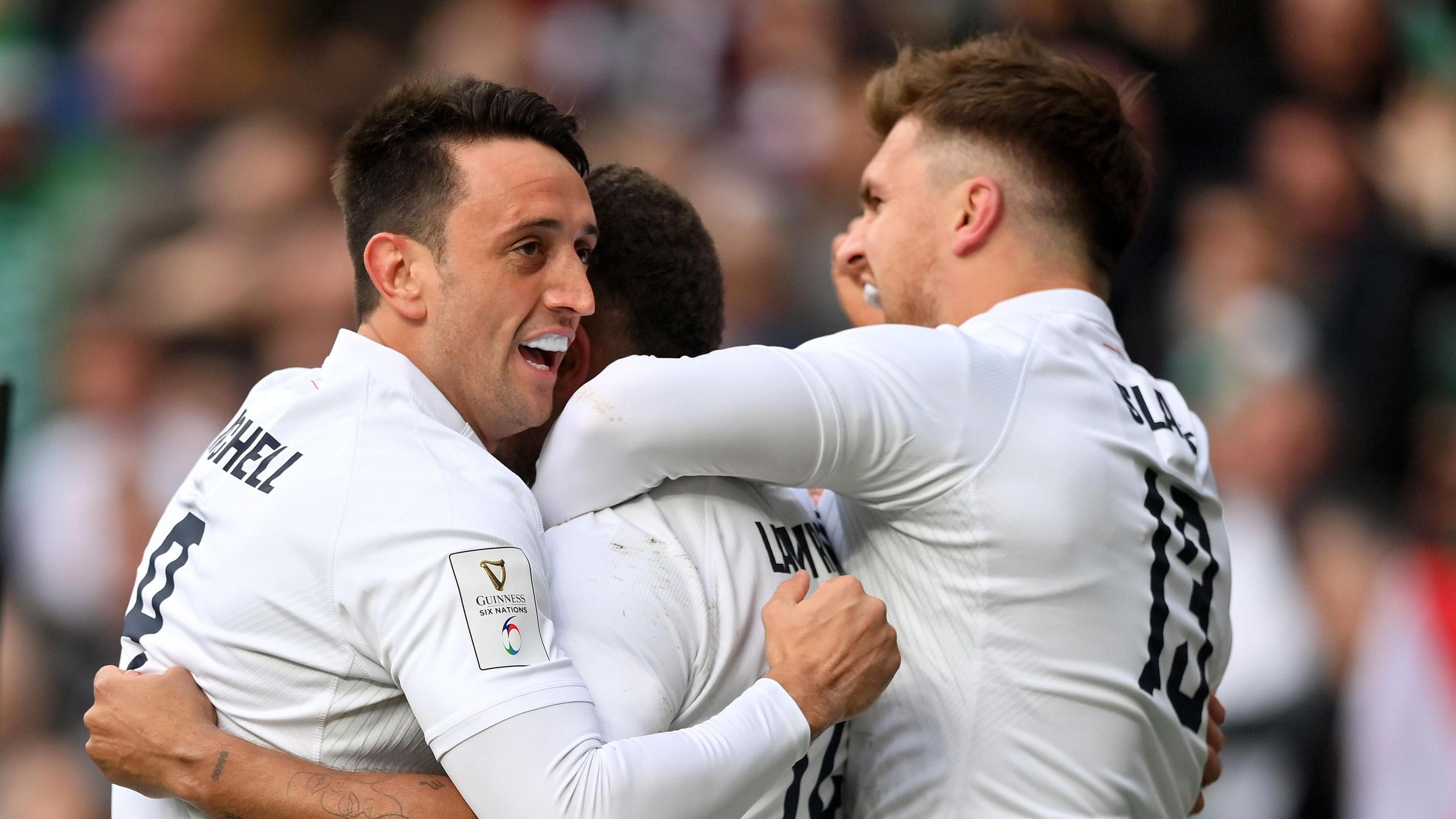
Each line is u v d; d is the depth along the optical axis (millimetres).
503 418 6328
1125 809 6426
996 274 7086
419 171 6133
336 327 19484
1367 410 18828
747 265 19906
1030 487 6207
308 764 5539
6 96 20641
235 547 5719
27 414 19172
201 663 5750
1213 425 18828
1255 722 16344
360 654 5516
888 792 6438
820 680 5773
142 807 6070
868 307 7828
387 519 5465
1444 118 20641
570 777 5164
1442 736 16047
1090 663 6262
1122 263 19562
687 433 5898
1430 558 17438
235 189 20203
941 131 7207
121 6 21078
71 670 17500
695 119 21094
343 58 21125
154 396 19234
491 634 5305
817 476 6086
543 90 21172
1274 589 17344
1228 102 20281
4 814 16625
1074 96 7066
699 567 6078
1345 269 19703
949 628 6312
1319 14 20516
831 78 21156
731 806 5445
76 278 19922
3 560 14578
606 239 6707
